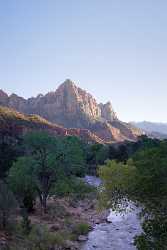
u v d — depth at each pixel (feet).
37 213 141.59
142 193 65.77
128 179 83.51
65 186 150.82
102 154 406.82
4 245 87.45
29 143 151.43
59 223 130.00
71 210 162.20
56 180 148.77
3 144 218.38
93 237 118.83
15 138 375.25
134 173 78.18
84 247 106.42
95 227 134.21
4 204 102.06
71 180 158.51
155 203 62.54
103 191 107.45
